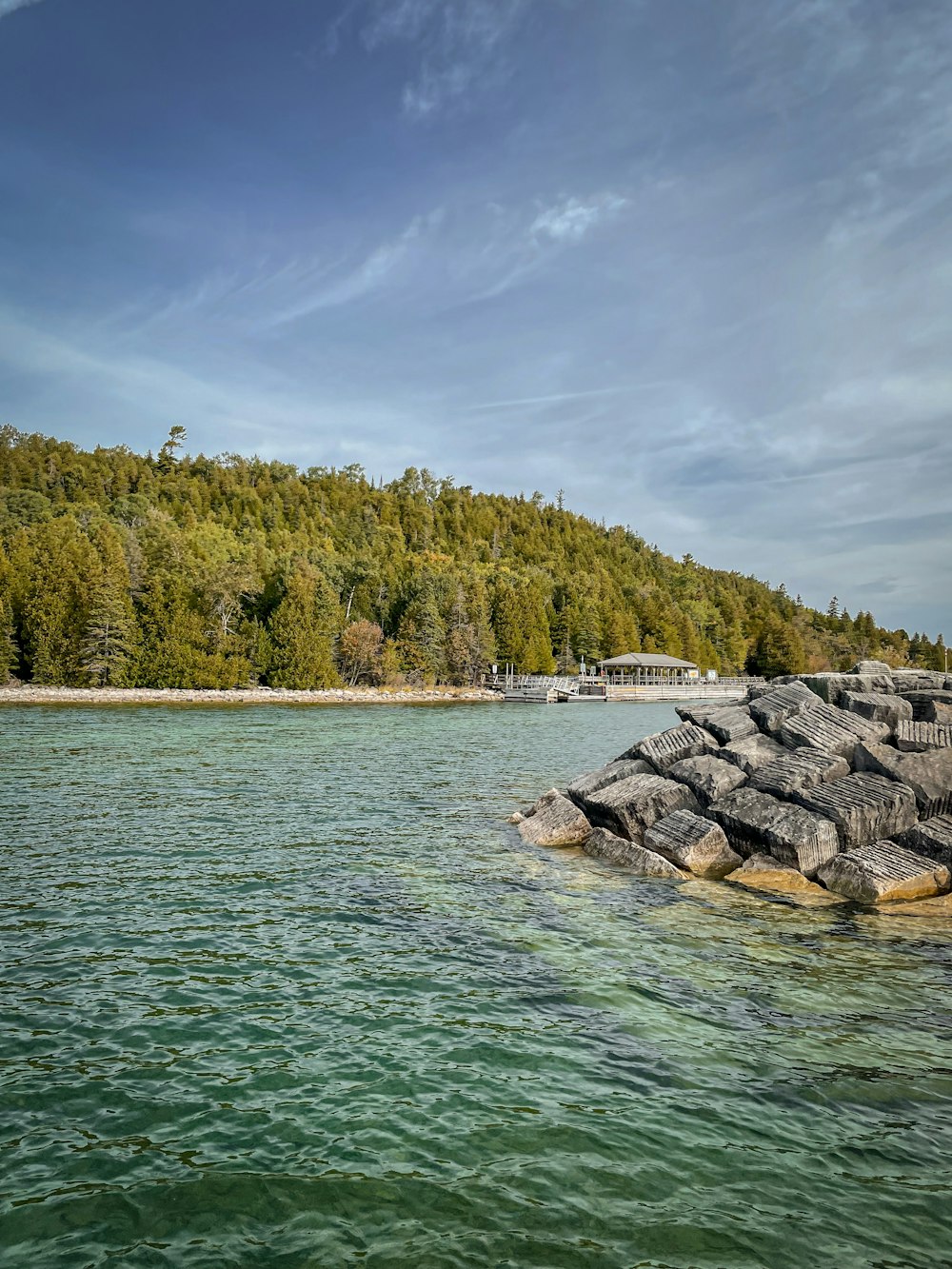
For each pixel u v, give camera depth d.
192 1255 5.70
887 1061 8.72
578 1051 8.85
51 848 17.77
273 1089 7.98
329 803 23.88
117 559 97.06
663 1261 5.65
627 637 148.25
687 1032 9.36
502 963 11.48
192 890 14.78
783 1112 7.67
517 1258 5.67
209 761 33.59
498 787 27.69
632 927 13.21
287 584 106.38
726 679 130.00
